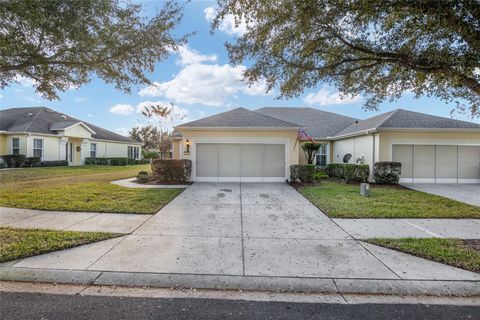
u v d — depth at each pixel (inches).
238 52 237.8
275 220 266.7
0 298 125.8
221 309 119.5
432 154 540.7
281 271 155.7
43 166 831.7
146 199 348.5
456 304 125.1
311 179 505.7
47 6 173.8
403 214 282.5
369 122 632.4
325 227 243.8
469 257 171.9
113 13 211.8
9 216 267.6
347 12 179.2
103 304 122.3
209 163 531.2
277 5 191.2
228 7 203.6
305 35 210.1
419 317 114.4
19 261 163.3
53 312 115.1
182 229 233.9
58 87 260.5
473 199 374.9
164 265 161.6
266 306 122.6
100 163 1039.6
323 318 113.5
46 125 909.2
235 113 595.2
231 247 193.2
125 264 161.9
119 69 244.2
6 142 811.4
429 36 187.3
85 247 188.4
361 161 585.6
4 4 161.5
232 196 386.3
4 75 227.8
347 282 143.9
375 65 234.4
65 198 348.2
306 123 802.2
